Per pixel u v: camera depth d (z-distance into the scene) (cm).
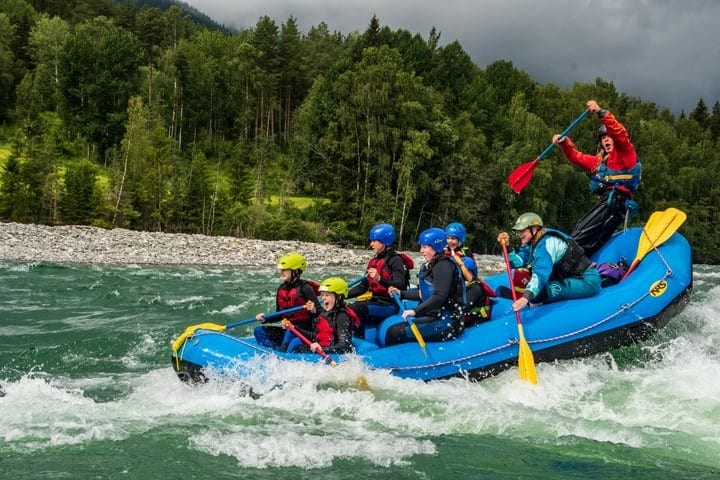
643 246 728
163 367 750
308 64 9144
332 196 4616
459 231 707
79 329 944
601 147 767
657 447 484
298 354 621
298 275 702
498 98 6569
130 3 10212
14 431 502
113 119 6300
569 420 537
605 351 652
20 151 3722
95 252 2400
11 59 7412
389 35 6450
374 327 698
